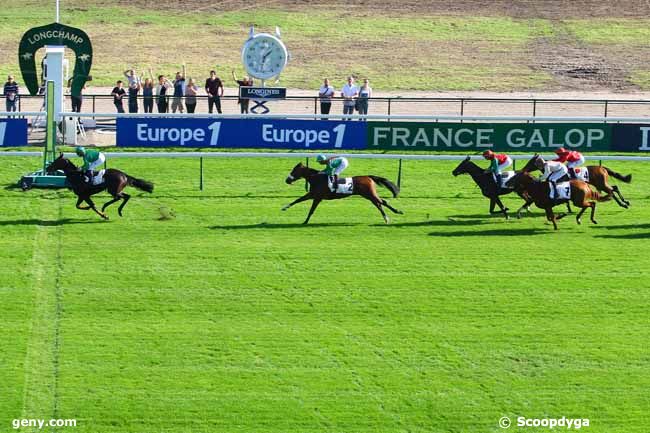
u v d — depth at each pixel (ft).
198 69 209.97
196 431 82.43
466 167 126.93
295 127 139.54
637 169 147.43
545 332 98.12
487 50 225.97
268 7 249.96
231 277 108.27
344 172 141.69
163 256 113.09
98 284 105.91
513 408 86.17
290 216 126.82
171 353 92.89
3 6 247.29
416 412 85.40
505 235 121.49
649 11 251.60
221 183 138.31
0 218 123.34
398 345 95.20
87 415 83.97
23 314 98.94
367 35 232.32
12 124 138.72
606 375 90.99
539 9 252.21
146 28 233.35
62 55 149.28
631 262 113.91
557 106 179.11
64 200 130.52
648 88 204.95
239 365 91.30
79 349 93.04
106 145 149.28
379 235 120.57
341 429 83.10
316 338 96.12
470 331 97.96
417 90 199.93
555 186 122.31
